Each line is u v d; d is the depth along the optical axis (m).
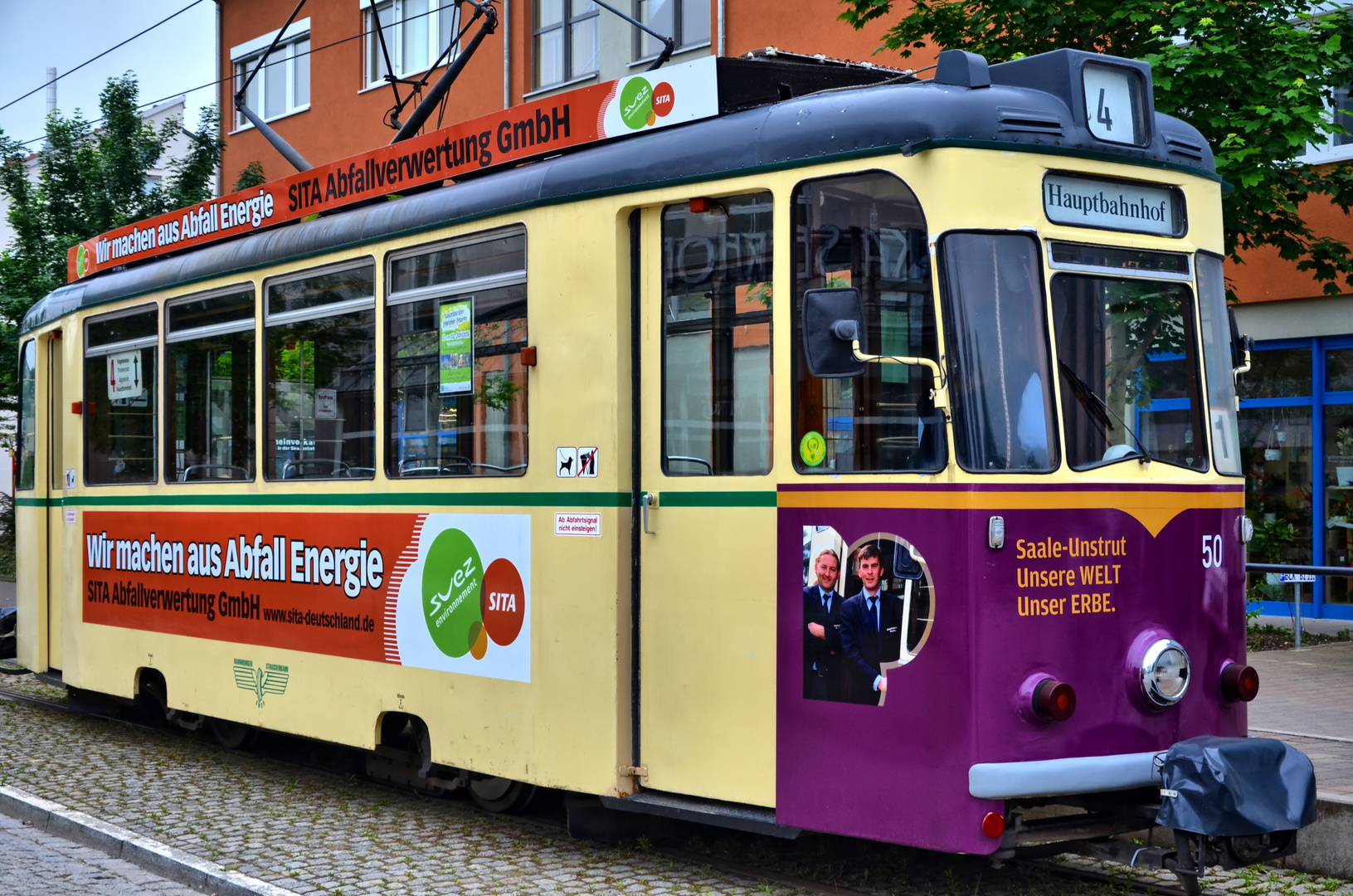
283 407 8.55
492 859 6.70
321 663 8.16
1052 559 5.59
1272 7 11.59
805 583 5.88
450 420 7.37
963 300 5.56
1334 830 6.34
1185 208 6.19
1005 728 5.45
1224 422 6.28
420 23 23.69
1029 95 5.81
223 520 8.98
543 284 6.86
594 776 6.53
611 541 6.49
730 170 6.14
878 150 5.74
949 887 6.13
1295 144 10.77
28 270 22.05
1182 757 5.47
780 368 5.98
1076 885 6.20
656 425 6.45
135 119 23.06
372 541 7.80
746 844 6.95
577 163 6.80
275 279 8.65
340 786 8.54
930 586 5.52
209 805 7.92
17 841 7.28
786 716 5.93
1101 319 5.86
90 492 10.51
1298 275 14.88
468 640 7.19
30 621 11.51
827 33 17.16
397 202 7.87
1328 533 14.97
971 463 5.50
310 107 25.83
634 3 20.28
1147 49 11.34
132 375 10.10
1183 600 5.93
